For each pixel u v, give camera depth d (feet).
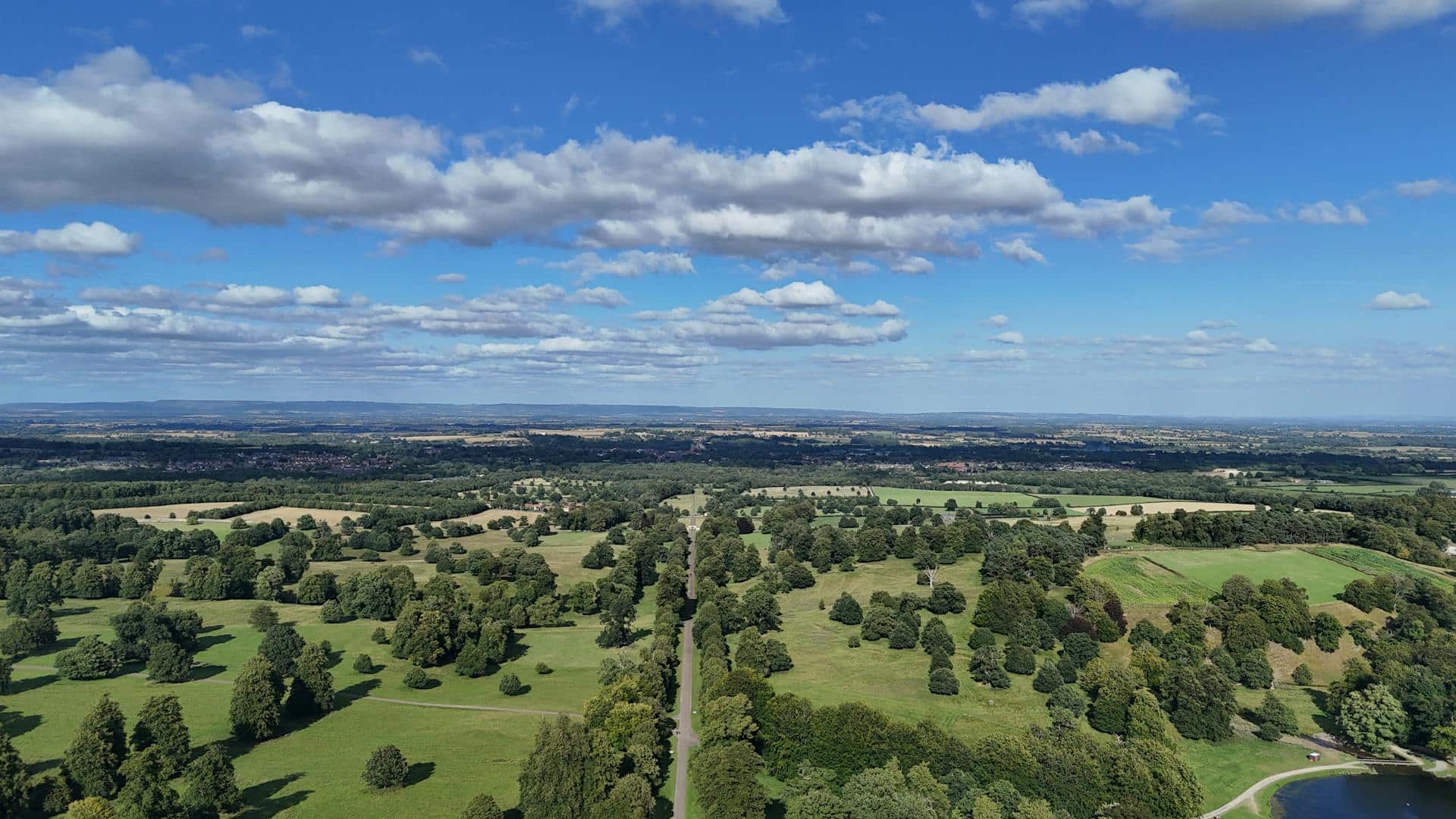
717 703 398.62
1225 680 453.17
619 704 405.39
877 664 520.01
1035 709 445.78
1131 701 433.07
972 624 565.12
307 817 333.62
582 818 327.26
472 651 526.57
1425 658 481.05
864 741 372.38
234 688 424.87
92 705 441.68
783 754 384.27
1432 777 402.11
